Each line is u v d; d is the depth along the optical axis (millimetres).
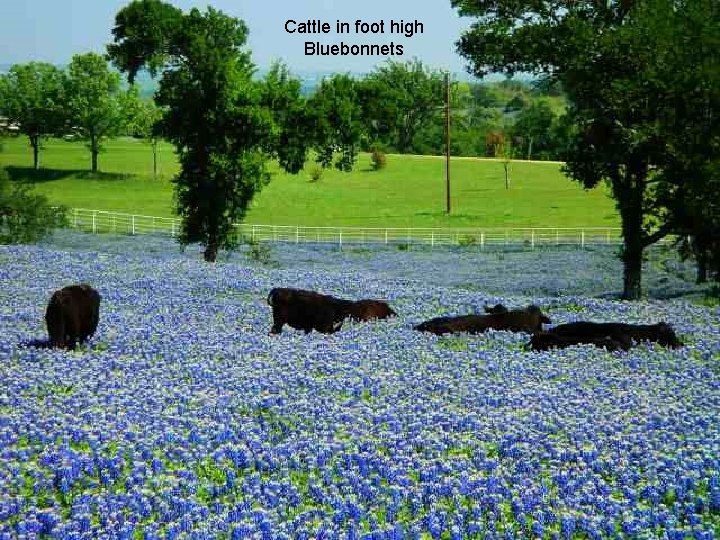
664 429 14477
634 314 26703
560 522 11039
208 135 45688
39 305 26719
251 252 55562
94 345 20719
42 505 11453
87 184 108438
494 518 11188
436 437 13930
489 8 35906
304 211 89562
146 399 15688
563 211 87938
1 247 43094
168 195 101750
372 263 53469
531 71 35281
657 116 32375
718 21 33938
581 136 35000
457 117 164375
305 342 21406
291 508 11383
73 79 114625
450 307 27656
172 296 29266
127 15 45875
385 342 21531
